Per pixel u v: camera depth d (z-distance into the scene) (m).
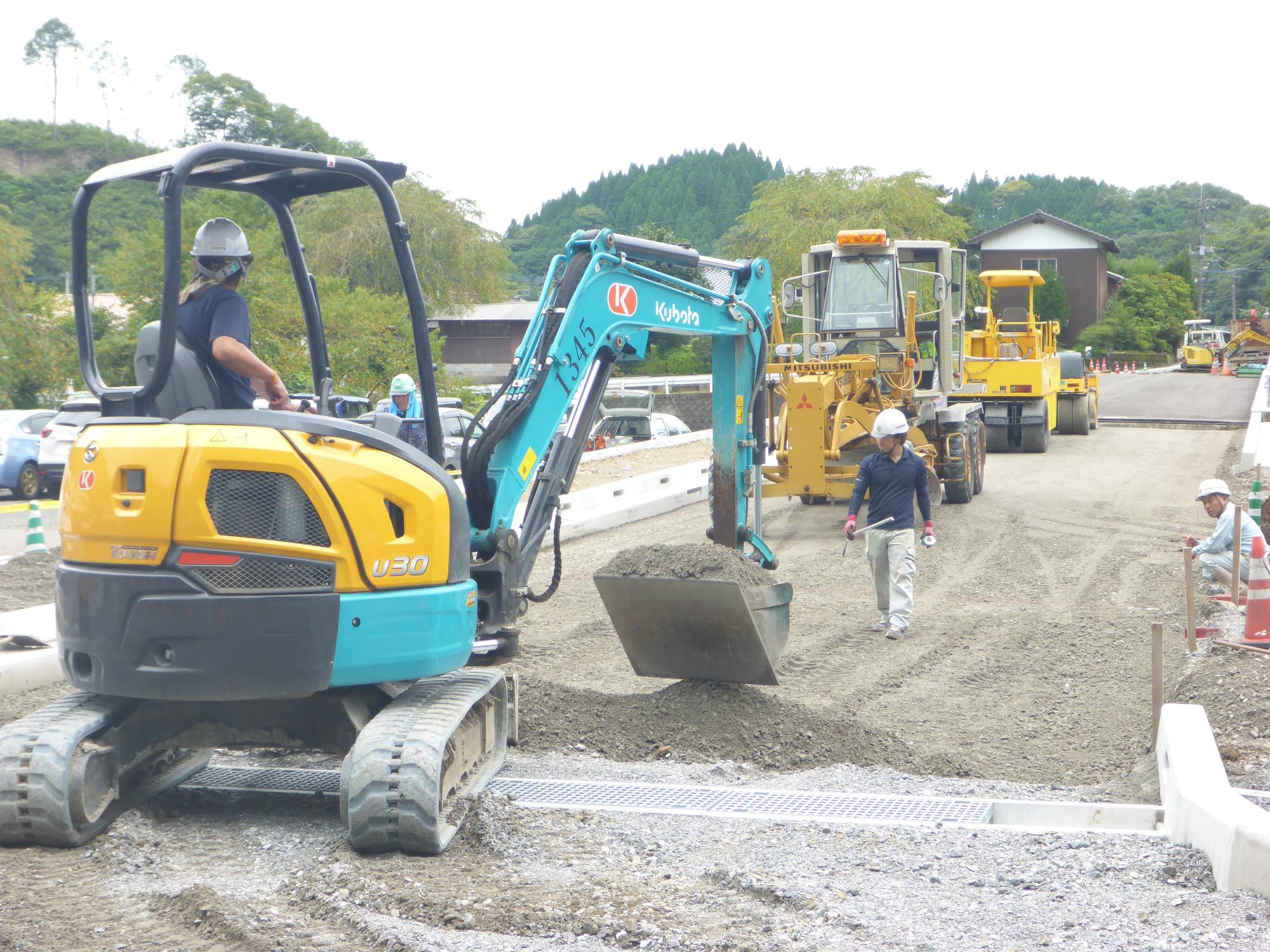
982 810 5.71
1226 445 23.78
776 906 4.35
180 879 4.83
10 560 13.16
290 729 5.68
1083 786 6.40
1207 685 7.79
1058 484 18.77
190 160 5.05
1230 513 10.45
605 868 4.80
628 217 171.25
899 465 9.84
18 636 8.85
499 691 6.34
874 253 15.62
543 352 6.82
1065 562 12.83
